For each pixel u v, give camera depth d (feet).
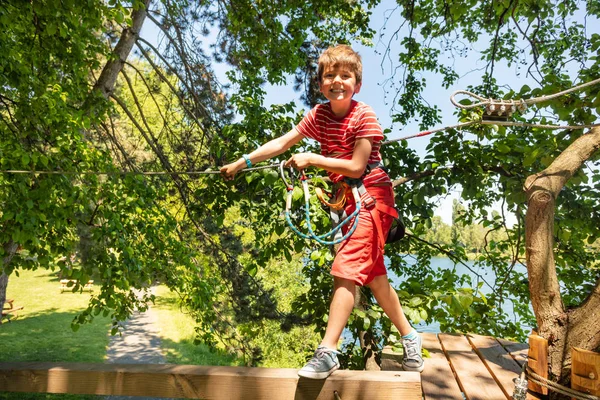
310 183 16.78
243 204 21.66
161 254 27.91
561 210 19.25
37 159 19.21
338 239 7.29
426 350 10.50
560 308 8.63
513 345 11.21
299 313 21.40
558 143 14.60
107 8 21.27
